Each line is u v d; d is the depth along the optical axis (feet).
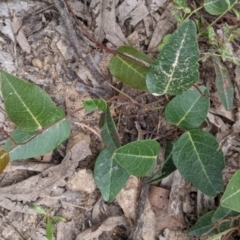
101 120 0.90
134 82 0.91
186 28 0.74
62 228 0.93
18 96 0.77
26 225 0.92
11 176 0.92
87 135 0.95
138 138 0.98
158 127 0.99
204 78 1.00
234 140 1.00
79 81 0.95
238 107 1.00
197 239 0.98
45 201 0.92
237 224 0.93
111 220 0.95
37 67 0.93
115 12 0.98
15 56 0.93
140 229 0.95
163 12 1.00
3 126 0.91
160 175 0.93
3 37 0.93
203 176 0.89
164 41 0.94
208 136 0.88
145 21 1.00
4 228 0.91
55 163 0.94
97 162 0.89
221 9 0.93
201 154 0.89
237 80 1.00
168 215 0.98
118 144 0.90
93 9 0.98
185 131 0.92
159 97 0.98
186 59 0.78
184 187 0.99
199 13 1.01
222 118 1.00
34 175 0.92
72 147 0.92
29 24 0.95
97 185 0.90
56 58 0.95
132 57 0.91
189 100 0.87
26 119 0.80
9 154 0.81
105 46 0.97
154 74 0.81
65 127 0.84
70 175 0.92
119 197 0.96
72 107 0.94
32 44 0.94
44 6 0.96
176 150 0.89
